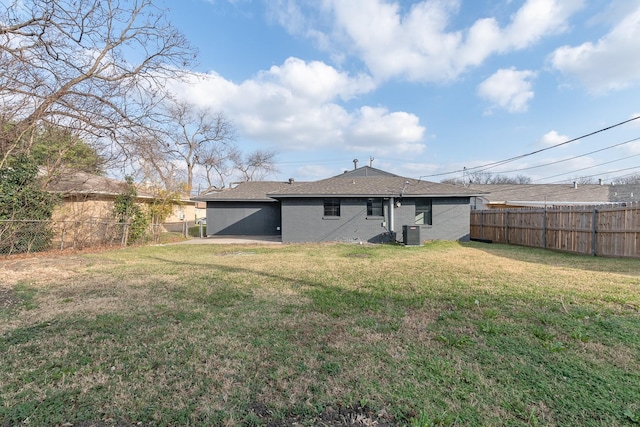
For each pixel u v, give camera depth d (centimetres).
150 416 196
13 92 834
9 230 939
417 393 218
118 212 1298
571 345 293
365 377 241
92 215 1391
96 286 547
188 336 324
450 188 1448
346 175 2294
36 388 226
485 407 202
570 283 543
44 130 1085
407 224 1410
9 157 1020
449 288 517
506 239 1315
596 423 185
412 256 929
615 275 609
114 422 191
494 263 785
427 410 199
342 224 1428
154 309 415
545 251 1036
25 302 450
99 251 1107
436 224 1398
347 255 961
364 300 450
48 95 891
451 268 712
